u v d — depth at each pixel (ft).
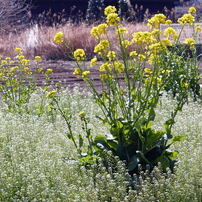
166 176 29.35
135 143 31.17
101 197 25.30
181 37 74.28
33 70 76.18
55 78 70.13
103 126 40.01
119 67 30.99
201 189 26.30
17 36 121.49
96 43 99.25
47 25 159.74
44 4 164.04
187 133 36.88
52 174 28.71
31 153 32.09
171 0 177.78
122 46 31.14
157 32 30.58
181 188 25.57
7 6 143.84
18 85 50.29
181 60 53.11
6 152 33.50
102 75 31.35
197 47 66.59
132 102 31.24
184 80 51.83
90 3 156.66
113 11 30.42
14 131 37.93
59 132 38.09
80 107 49.01
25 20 153.69
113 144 31.32
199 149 31.65
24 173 28.63
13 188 27.48
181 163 29.60
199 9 193.57
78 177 28.55
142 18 168.14
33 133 37.35
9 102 49.26
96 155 30.94
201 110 45.60
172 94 50.83
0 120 42.47
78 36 101.09
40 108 45.91
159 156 30.50
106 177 26.61
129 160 30.76
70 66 84.02
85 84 65.31
